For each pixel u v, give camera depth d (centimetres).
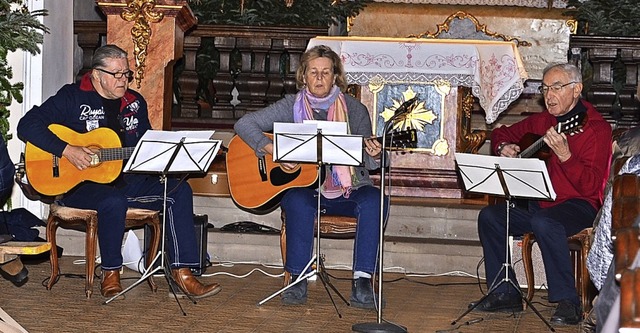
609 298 297
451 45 700
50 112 554
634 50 812
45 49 704
